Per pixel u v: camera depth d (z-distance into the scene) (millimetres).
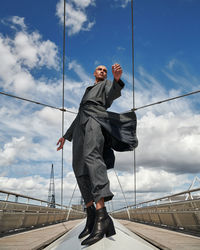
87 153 1826
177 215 6496
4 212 5344
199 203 5062
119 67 1879
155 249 1688
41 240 2773
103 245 1521
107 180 1790
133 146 2049
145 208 11414
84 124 2004
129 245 1604
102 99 2113
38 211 8414
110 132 1925
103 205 1735
